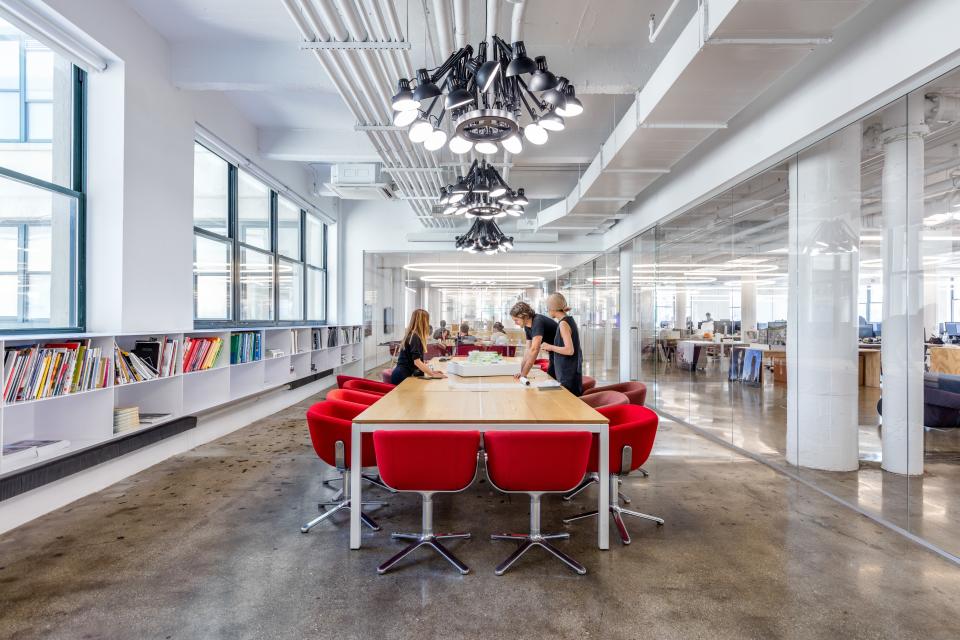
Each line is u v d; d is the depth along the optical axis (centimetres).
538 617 197
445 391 333
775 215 403
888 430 299
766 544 262
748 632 187
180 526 282
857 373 326
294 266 788
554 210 763
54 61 350
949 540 255
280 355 622
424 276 981
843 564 240
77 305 365
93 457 319
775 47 272
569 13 378
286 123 607
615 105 539
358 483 253
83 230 370
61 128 357
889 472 296
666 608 203
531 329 409
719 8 253
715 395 502
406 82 270
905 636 184
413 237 930
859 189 322
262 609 201
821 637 184
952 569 235
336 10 309
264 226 681
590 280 998
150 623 191
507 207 498
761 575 229
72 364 306
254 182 652
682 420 587
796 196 376
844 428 337
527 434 224
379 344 971
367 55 344
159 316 417
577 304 996
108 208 373
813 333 361
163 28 412
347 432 266
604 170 495
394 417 250
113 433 342
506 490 234
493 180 461
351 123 607
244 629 188
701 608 203
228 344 487
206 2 378
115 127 373
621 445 259
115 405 398
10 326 315
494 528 285
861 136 315
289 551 252
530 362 373
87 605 203
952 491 257
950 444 258
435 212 803
